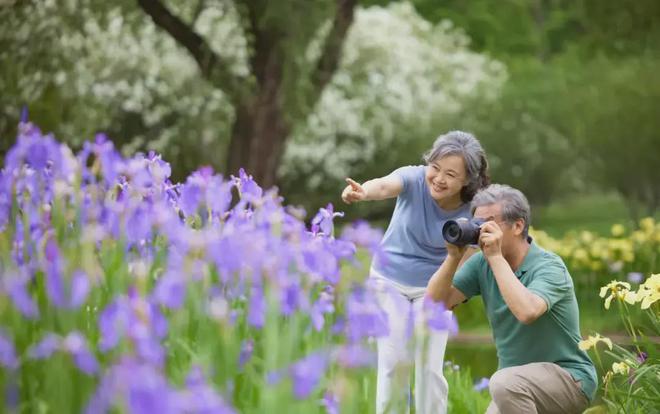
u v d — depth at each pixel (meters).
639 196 35.31
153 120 32.31
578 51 35.28
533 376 6.89
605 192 43.09
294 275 5.09
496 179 40.50
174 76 32.03
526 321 6.63
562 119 36.69
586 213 51.00
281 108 24.11
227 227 5.20
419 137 39.94
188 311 4.93
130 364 3.38
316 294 5.76
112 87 30.94
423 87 40.94
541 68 39.97
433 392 6.99
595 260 23.27
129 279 5.25
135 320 4.07
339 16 25.61
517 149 40.09
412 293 7.93
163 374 4.28
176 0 24.98
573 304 7.04
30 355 4.24
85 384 4.26
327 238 5.96
